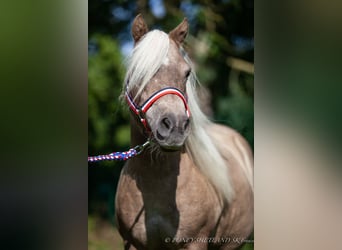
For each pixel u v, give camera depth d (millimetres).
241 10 6258
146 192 2428
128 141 5691
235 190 2998
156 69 2184
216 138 3252
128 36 5949
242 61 6246
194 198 2461
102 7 5926
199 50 6141
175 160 2430
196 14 6195
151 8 6117
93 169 5840
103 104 5684
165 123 2086
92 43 5773
